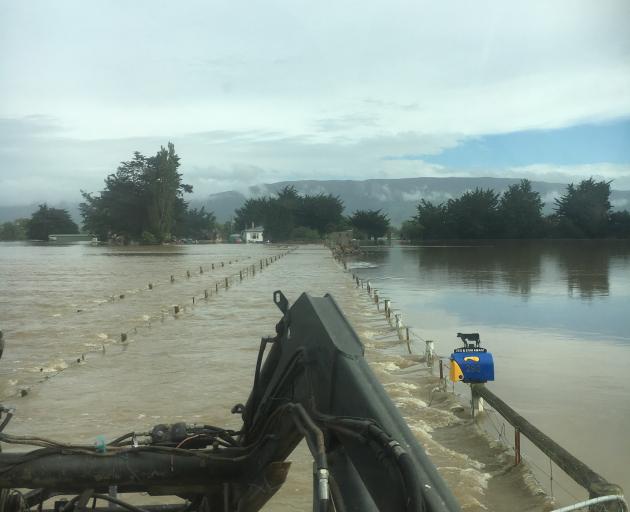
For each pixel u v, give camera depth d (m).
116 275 52.28
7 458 3.29
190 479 3.48
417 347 17.73
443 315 24.41
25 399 12.69
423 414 10.90
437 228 122.94
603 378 13.32
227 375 14.68
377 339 19.31
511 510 6.86
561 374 13.80
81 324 24.20
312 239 152.75
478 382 10.25
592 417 10.41
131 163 131.50
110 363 16.42
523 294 31.59
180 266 63.75
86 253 100.81
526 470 7.93
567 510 3.13
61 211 187.75
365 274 48.00
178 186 135.12
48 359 17.11
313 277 46.53
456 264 57.50
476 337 10.85
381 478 2.36
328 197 163.12
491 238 117.69
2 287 41.38
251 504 3.50
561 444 9.09
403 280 41.78
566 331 20.05
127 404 12.21
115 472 3.35
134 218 133.62
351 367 2.70
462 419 10.53
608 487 5.38
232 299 32.25
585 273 44.47
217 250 107.50
